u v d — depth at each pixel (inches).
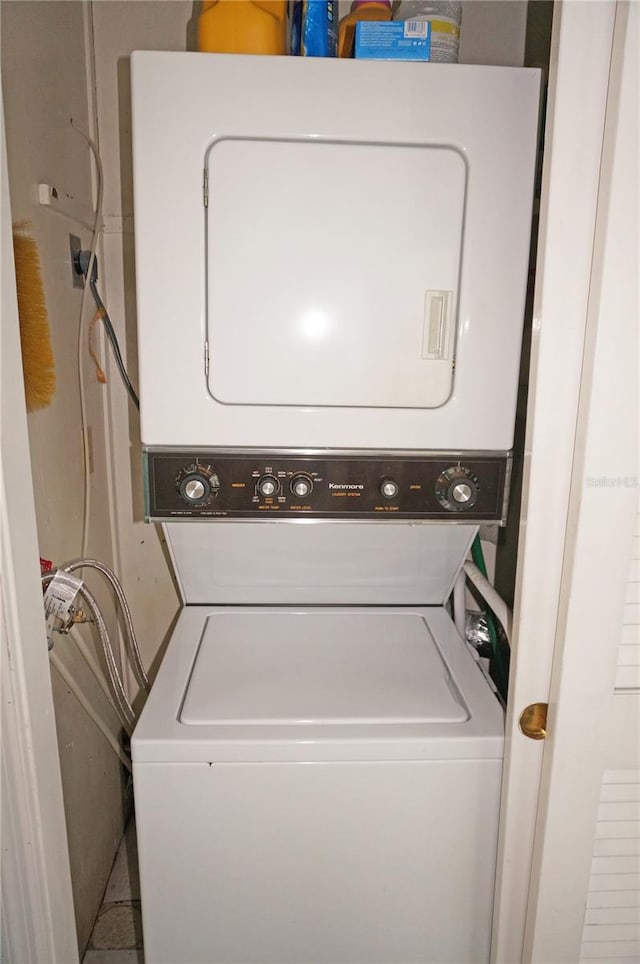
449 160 41.0
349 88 40.0
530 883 41.1
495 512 45.8
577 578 34.8
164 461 43.7
